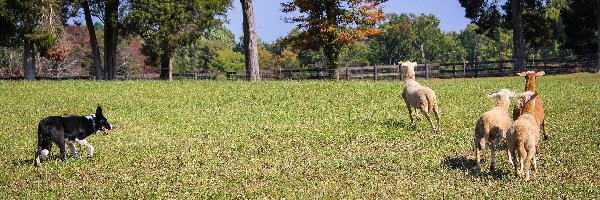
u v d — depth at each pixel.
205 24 50.81
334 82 34.00
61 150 14.20
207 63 103.38
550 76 42.97
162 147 15.99
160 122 20.27
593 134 15.96
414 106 17.42
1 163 14.54
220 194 11.30
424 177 12.19
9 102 25.70
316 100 25.27
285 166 13.48
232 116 21.28
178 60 104.75
